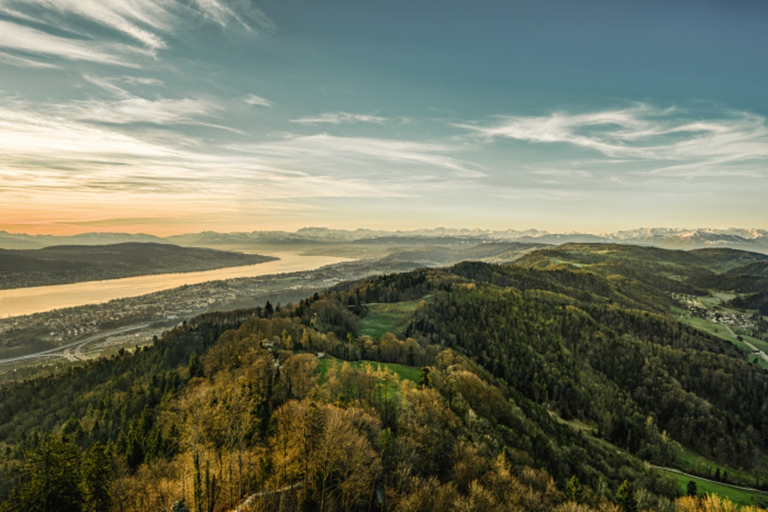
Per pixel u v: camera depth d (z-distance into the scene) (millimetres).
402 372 121812
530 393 183750
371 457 64750
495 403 115875
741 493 137625
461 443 81000
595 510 74000
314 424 65312
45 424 156750
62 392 189250
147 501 60250
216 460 64375
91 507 60875
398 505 60781
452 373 123312
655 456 156875
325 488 59500
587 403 185000
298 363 106062
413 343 156250
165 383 138875
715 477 151125
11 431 163750
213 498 55500
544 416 140875
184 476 61031
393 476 66688
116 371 199500
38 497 54656
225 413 69312
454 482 70688
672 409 195875
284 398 89438
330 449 60906
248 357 114875
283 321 168125
